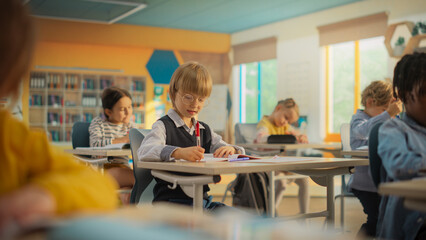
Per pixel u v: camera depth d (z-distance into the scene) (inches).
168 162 63.6
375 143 53.6
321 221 129.5
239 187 115.0
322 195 193.9
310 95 347.6
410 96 51.8
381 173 53.1
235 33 422.3
